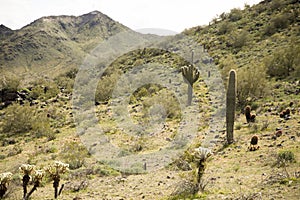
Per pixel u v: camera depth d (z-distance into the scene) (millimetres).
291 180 6500
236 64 31078
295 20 39812
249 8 55812
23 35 144625
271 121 15398
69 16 169500
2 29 171375
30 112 26062
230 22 50062
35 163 14055
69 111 28219
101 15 148125
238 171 8914
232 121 13281
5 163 15281
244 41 38250
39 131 22672
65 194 8625
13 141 21578
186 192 7160
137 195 7801
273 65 26547
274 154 9852
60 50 129750
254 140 11922
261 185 6785
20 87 39312
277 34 37125
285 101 18953
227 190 6930
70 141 18047
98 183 9719
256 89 20891
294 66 25062
